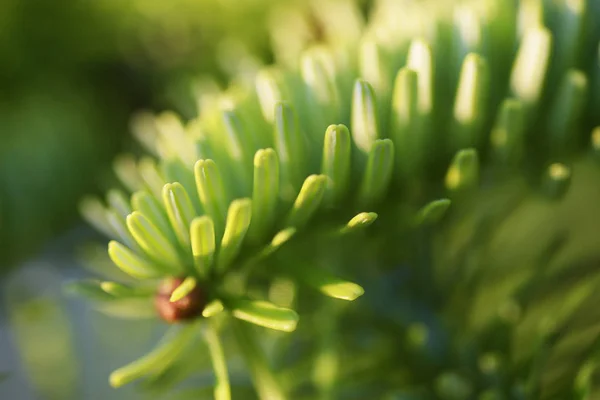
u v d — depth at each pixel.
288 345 0.12
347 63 0.12
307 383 0.12
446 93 0.11
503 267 0.13
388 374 0.12
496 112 0.11
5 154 0.18
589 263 0.12
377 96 0.11
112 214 0.11
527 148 0.12
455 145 0.11
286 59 0.14
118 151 0.19
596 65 0.11
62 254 0.18
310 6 0.15
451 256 0.13
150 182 0.11
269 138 0.11
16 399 0.19
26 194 0.18
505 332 0.12
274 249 0.10
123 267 0.10
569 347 0.12
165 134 0.12
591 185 0.14
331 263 0.13
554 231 0.13
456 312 0.13
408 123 0.11
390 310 0.13
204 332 0.11
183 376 0.12
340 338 0.12
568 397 0.11
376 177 0.10
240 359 0.13
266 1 0.17
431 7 0.12
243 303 0.10
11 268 0.18
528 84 0.11
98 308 0.12
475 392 0.12
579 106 0.11
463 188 0.11
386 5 0.13
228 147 0.11
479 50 0.11
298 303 0.12
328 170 0.10
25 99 0.19
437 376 0.12
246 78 0.14
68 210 0.18
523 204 0.14
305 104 0.11
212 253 0.10
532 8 0.11
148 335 0.16
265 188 0.10
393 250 0.13
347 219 0.11
